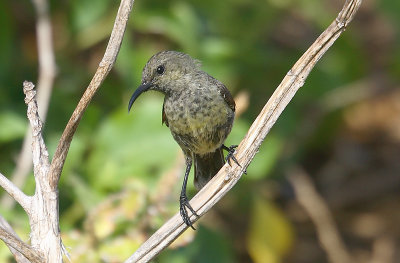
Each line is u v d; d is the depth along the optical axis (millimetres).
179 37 11922
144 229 9109
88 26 12016
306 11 13383
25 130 11125
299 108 13633
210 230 11227
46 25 10562
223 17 12594
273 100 6219
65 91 11914
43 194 6156
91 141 11258
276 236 12180
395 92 16719
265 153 11625
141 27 11914
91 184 10703
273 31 15164
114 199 9117
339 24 5996
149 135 10898
